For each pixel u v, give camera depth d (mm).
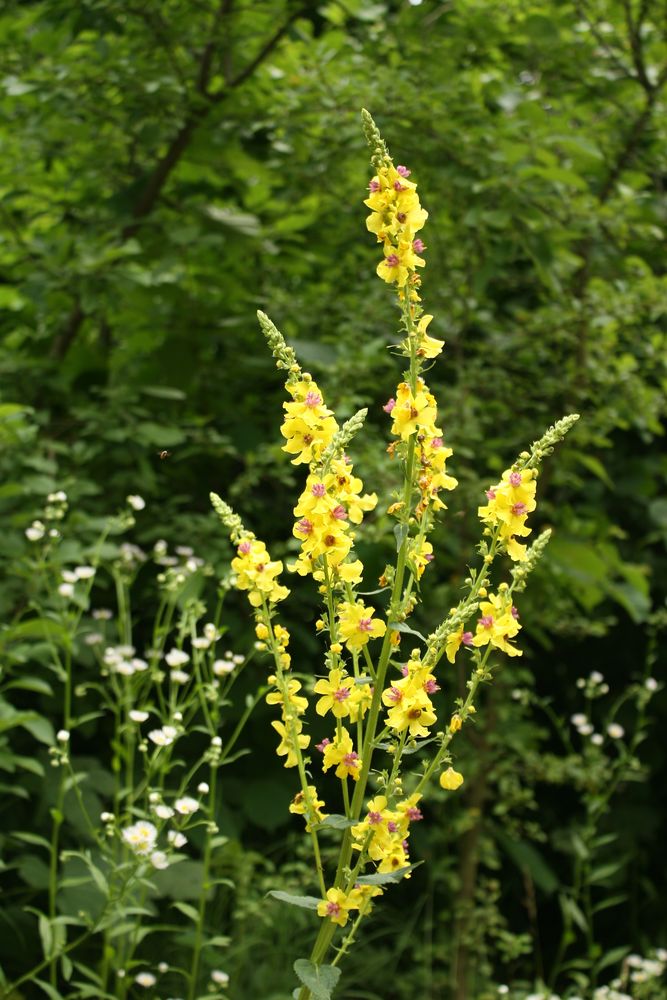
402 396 1604
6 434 3033
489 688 3756
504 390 3828
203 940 2703
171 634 3523
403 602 1618
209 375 3826
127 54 3559
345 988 3516
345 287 4016
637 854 4516
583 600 3898
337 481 1596
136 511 3486
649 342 4020
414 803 1652
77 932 2996
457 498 3516
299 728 1659
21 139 3586
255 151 3824
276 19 3580
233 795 3475
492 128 3375
